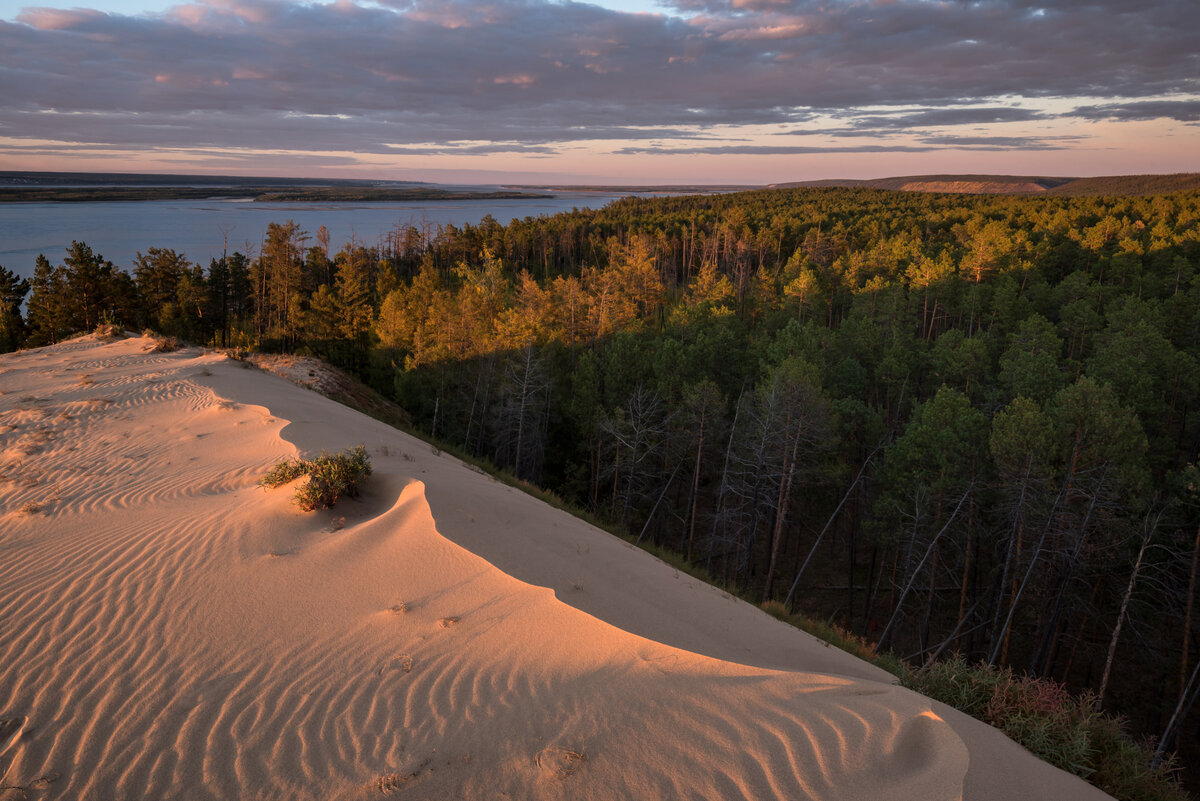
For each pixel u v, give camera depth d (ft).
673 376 130.31
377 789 17.44
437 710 20.61
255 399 70.69
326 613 26.71
